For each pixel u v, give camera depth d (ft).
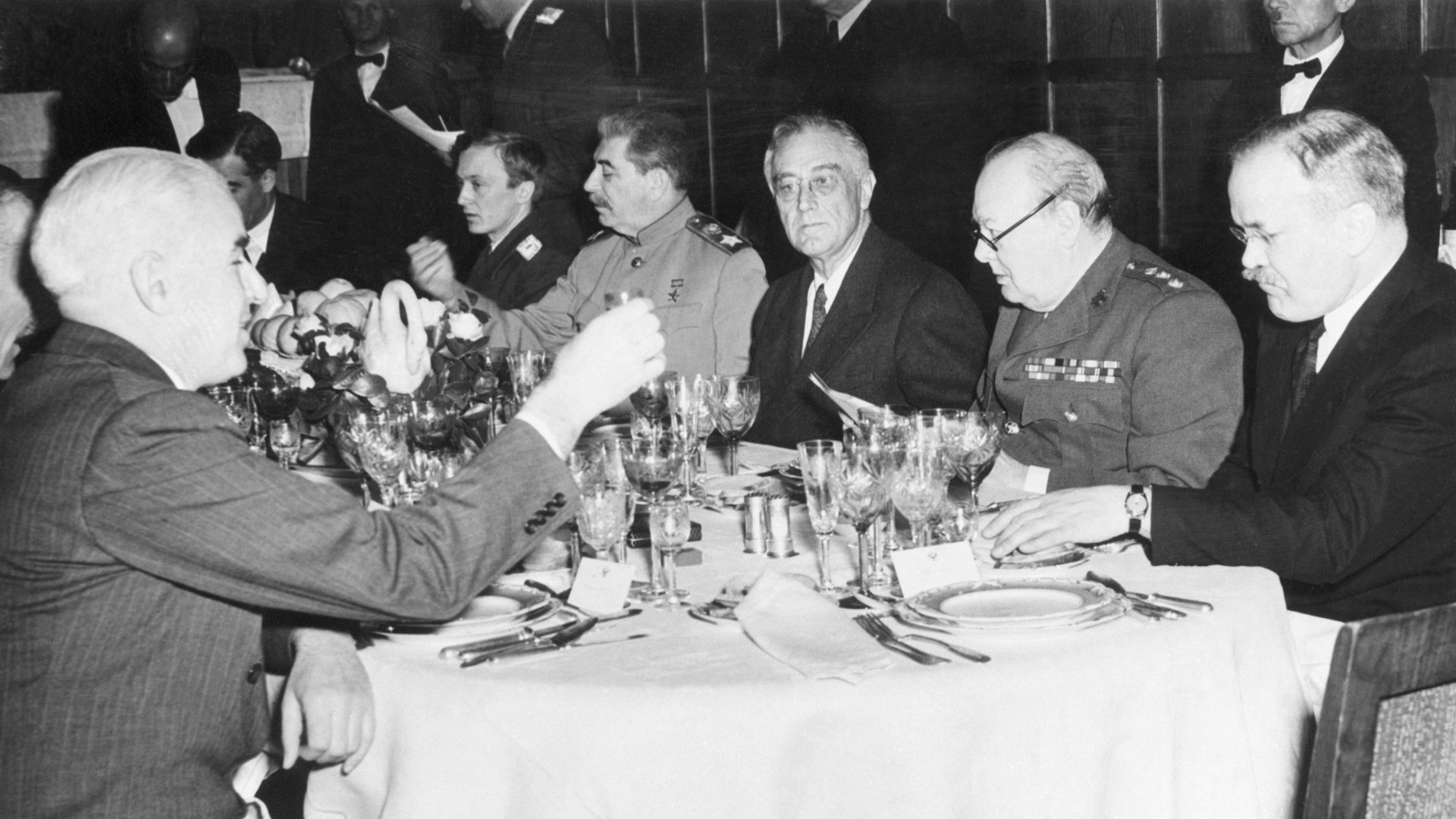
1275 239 7.66
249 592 5.49
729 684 5.56
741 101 20.68
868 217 11.66
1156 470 8.95
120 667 5.43
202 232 5.77
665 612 6.63
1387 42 15.10
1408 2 14.87
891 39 17.15
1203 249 16.93
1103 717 5.69
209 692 5.61
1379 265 7.69
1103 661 5.71
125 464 5.38
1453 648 4.33
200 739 5.61
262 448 10.65
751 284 13.24
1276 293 7.82
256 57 23.25
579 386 5.98
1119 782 5.80
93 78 21.18
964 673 5.59
